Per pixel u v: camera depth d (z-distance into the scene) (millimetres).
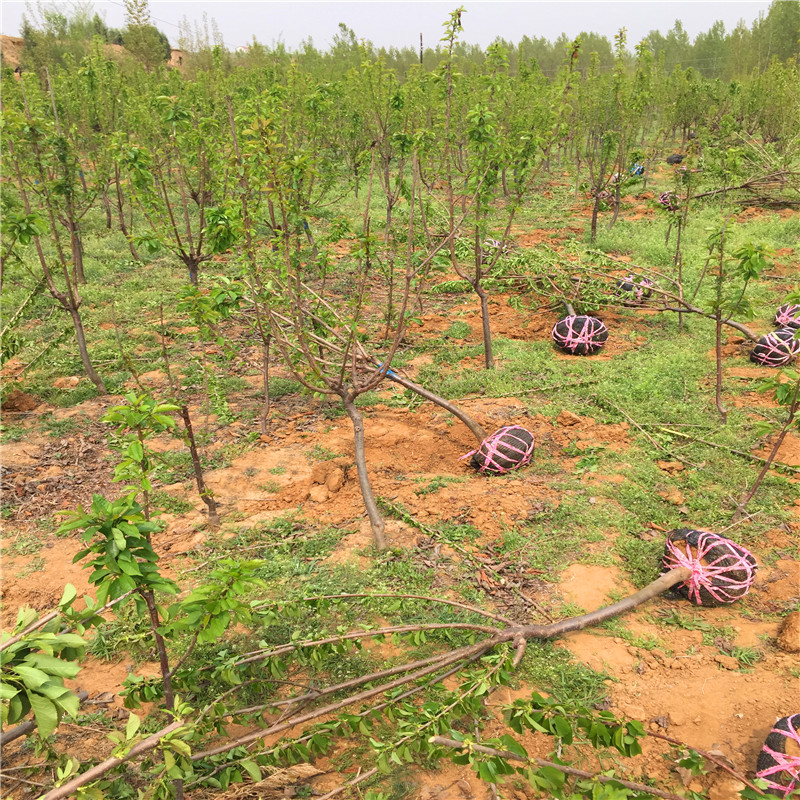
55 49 26000
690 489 5770
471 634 4145
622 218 16266
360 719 3191
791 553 4926
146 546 2682
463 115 14148
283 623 4281
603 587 4641
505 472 6152
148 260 12781
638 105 15250
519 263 10227
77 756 3381
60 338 7812
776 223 14500
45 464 6270
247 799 3166
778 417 6852
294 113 9016
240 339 9227
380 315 10062
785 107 20406
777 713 3615
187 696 3777
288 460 6430
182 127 7383
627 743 2828
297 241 5113
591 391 7605
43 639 2236
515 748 2721
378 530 5055
